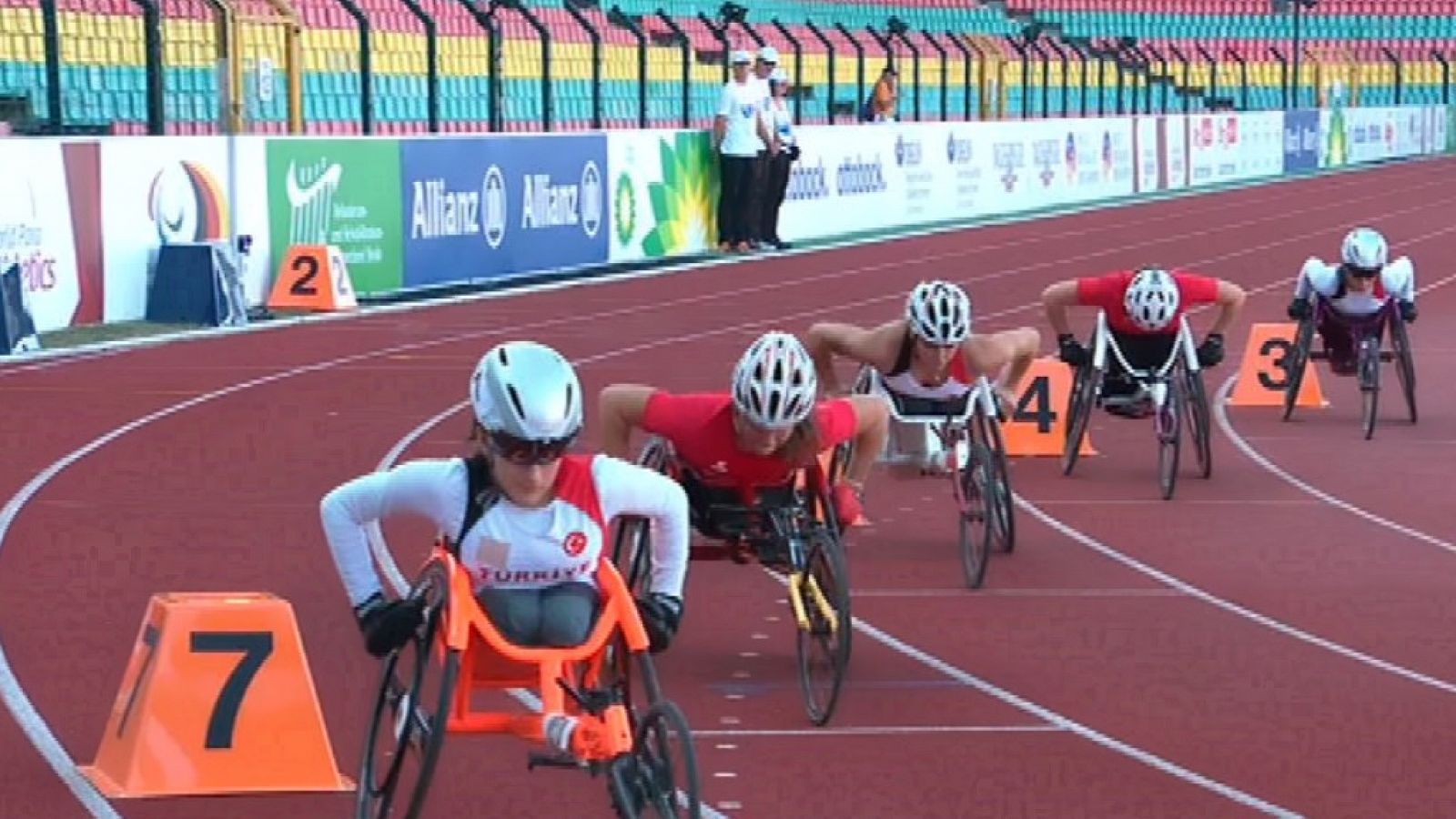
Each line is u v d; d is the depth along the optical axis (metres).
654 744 8.37
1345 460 21.67
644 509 8.82
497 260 36.66
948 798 10.41
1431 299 39.34
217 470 19.34
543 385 8.39
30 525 16.81
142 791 10.05
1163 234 52.88
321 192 32.56
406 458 20.19
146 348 27.59
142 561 15.60
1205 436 20.20
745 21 56.91
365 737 10.09
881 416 12.47
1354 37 90.12
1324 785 10.73
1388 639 14.09
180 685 10.20
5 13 32.00
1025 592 15.40
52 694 11.95
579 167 39.12
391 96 41.94
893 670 13.07
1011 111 66.31
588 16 49.59
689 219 43.41
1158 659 13.45
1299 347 24.05
